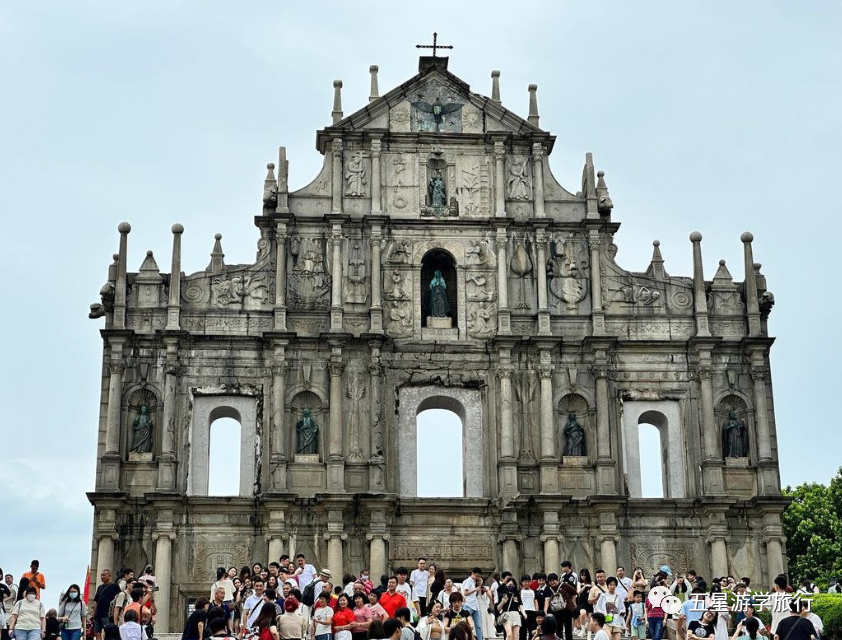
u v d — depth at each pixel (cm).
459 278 6669
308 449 6372
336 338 6462
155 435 6347
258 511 6266
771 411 6550
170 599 6122
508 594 4731
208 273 6575
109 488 6188
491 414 6500
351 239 6669
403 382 6512
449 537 6309
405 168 6806
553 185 6862
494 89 7000
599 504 6294
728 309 6719
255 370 6475
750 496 6469
